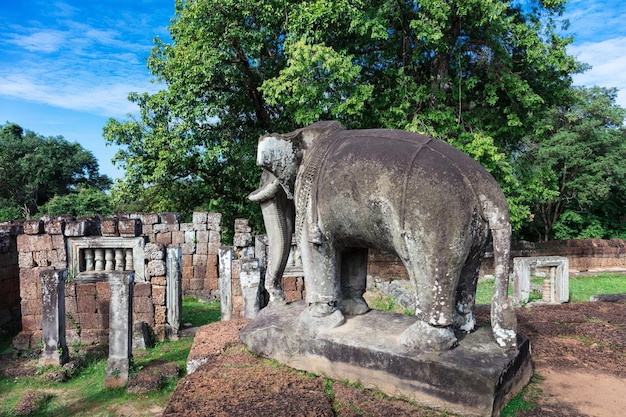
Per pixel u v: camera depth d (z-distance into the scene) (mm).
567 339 4000
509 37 11898
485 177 2881
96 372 7855
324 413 2637
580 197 22156
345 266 3666
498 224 2834
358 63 13398
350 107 11227
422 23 10711
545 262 10367
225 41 12906
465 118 12555
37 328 9422
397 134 3180
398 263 13875
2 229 12102
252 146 14438
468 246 2797
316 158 3385
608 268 17141
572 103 13312
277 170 3617
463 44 12438
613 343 3799
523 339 3107
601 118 22453
